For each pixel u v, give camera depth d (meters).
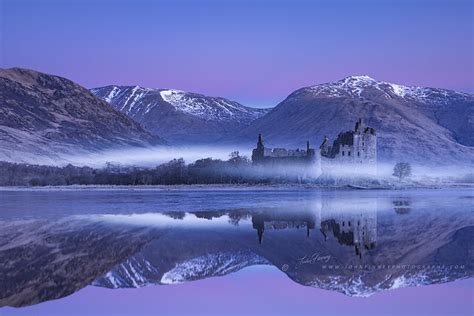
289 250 52.91
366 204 100.25
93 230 64.81
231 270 45.03
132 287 39.75
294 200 110.00
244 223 71.12
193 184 182.00
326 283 41.31
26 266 45.66
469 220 75.00
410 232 64.00
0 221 73.31
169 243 56.25
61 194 137.75
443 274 43.88
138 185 181.62
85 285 40.09
